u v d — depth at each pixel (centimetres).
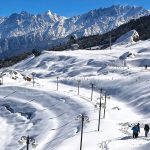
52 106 10531
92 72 15112
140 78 11388
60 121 9069
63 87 12912
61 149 5450
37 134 8625
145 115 8150
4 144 8412
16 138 8688
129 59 15788
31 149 7238
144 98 9350
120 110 8875
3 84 13538
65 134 7438
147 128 5391
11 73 14712
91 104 9625
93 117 7894
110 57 17138
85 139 5694
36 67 19325
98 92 11712
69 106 9962
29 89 12338
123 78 11950
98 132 6188
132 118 7931
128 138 5422
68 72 16050
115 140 5331
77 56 18612
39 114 10138
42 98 11388
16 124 9881
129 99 9981
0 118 10625
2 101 11819
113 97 10812
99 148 4972
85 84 12794
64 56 19288
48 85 13350
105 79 12462
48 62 19188
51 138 7862
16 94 12169
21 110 10881
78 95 11069
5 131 9369
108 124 7006
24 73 17850
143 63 15250
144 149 4431
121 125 6894
